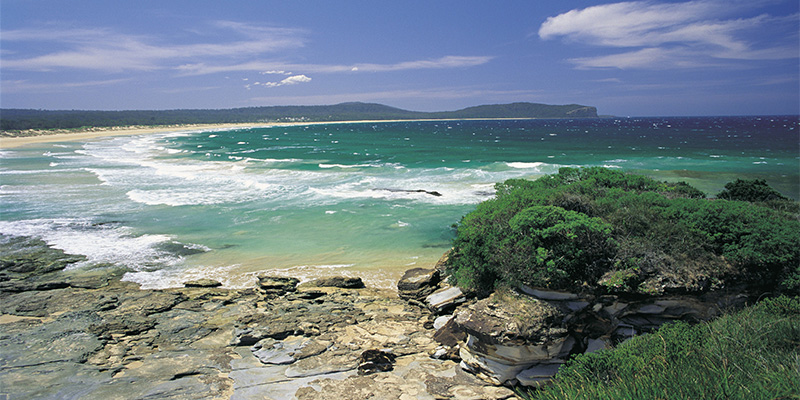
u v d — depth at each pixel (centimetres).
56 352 1103
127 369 1021
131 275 1734
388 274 1773
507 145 8338
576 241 994
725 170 4575
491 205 1405
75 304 1419
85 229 2338
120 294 1511
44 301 1445
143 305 1413
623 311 987
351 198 3098
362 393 880
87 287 1605
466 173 4272
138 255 1964
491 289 1145
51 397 894
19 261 1852
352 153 6738
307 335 1206
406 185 3603
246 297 1516
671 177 4138
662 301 963
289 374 977
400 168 4741
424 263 1888
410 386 907
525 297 969
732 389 500
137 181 3831
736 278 981
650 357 680
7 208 2786
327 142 9744
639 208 1206
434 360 1032
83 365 1037
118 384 945
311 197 3144
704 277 955
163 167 4853
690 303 966
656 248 1014
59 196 3159
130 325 1263
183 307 1414
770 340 671
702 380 523
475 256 1194
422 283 1480
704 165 4988
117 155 6378
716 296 971
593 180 1781
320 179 3953
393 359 1038
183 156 6300
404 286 1491
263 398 877
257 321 1295
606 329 971
